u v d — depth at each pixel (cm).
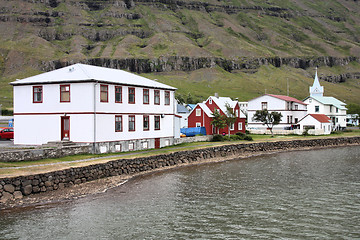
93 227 2436
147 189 3538
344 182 3975
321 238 2298
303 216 2720
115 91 4869
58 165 3569
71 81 4550
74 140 4588
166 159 4969
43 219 2552
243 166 5159
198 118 8225
